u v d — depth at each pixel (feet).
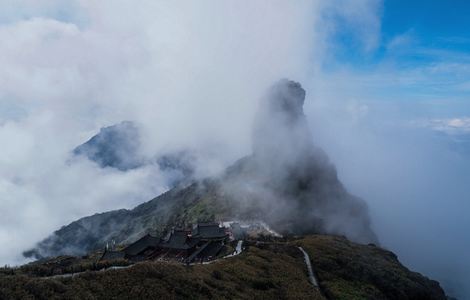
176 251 395.96
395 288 345.51
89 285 175.01
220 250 388.98
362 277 341.21
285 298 230.07
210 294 199.11
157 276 201.16
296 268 309.83
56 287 165.17
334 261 357.20
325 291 283.59
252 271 264.31
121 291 177.27
